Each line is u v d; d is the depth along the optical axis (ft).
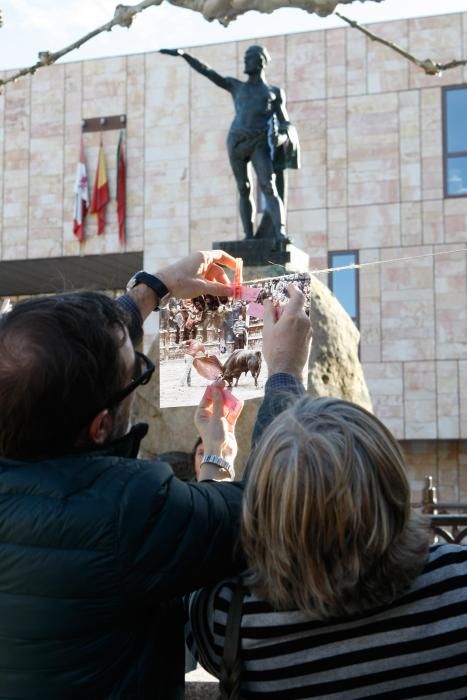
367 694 5.67
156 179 71.92
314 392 23.76
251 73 24.99
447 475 67.21
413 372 66.03
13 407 5.94
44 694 5.61
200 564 5.89
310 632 5.73
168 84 72.08
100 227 72.54
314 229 68.13
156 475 5.95
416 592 5.74
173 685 6.21
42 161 74.38
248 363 9.28
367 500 5.50
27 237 74.28
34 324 6.04
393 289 66.74
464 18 66.64
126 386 6.23
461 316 65.62
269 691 5.79
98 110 73.41
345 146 68.03
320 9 16.62
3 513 5.76
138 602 5.74
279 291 9.06
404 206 66.95
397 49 18.37
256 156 24.18
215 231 70.49
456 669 5.67
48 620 5.61
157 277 8.57
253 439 6.95
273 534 5.63
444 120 66.69
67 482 5.82
